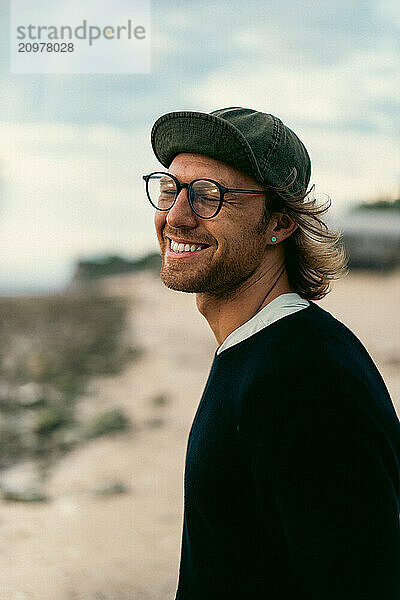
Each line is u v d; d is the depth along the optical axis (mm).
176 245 1479
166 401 9180
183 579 1537
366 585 1123
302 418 1188
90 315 16672
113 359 11992
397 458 1300
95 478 6594
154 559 4793
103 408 9125
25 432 8203
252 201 1439
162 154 1513
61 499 6078
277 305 1430
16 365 11828
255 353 1347
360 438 1179
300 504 1153
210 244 1447
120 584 4449
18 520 5562
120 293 20016
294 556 1174
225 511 1317
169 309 16781
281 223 1486
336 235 1559
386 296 15453
